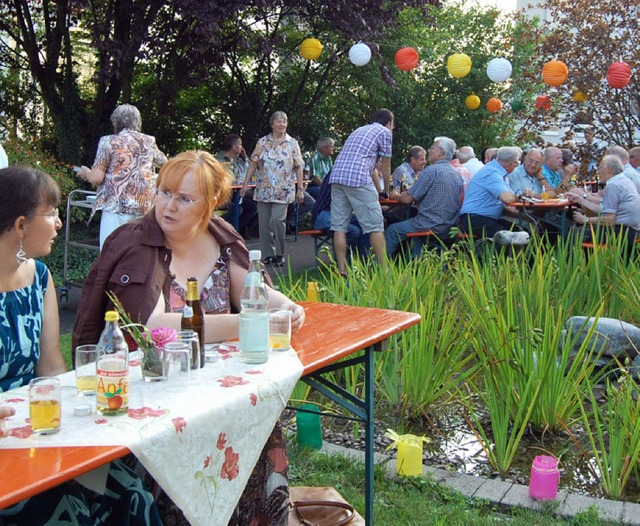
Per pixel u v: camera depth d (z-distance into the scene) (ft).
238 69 45.96
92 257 29.37
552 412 13.80
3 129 40.11
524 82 51.70
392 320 10.82
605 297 18.01
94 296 9.53
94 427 6.64
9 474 5.72
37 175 8.57
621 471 12.04
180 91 46.21
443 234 27.53
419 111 53.11
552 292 18.85
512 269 19.21
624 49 40.98
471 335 14.84
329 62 46.91
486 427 14.64
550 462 11.71
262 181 30.96
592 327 13.78
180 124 47.39
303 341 9.66
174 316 9.27
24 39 37.04
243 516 9.39
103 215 21.22
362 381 16.26
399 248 28.37
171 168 9.61
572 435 13.21
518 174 30.55
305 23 44.16
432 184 27.30
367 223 26.23
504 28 55.26
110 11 33.76
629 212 25.07
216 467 7.23
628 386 12.89
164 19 37.52
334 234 27.02
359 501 11.58
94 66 39.91
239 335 8.89
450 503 11.59
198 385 7.78
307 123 49.03
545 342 13.66
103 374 6.86
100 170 20.89
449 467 13.03
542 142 43.37
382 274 17.87
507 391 13.03
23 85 41.24
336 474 12.44
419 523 10.98
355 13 38.83
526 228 26.94
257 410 7.67
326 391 10.31
